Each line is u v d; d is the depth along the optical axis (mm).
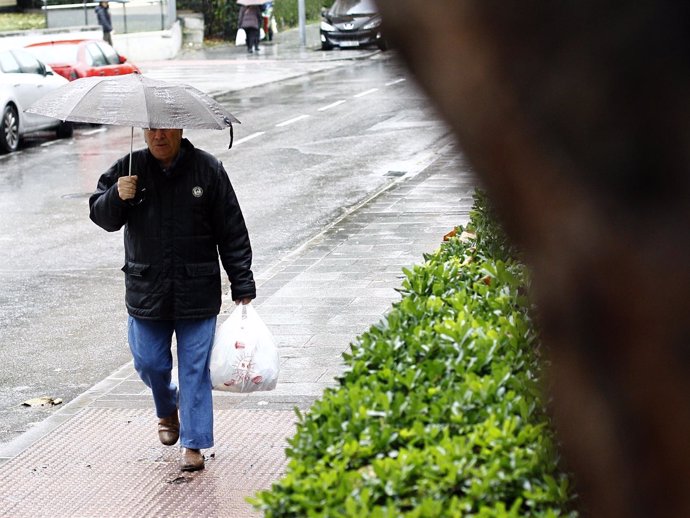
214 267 10477
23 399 13133
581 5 1390
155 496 10023
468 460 5484
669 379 1502
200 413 10445
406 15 1454
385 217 22828
